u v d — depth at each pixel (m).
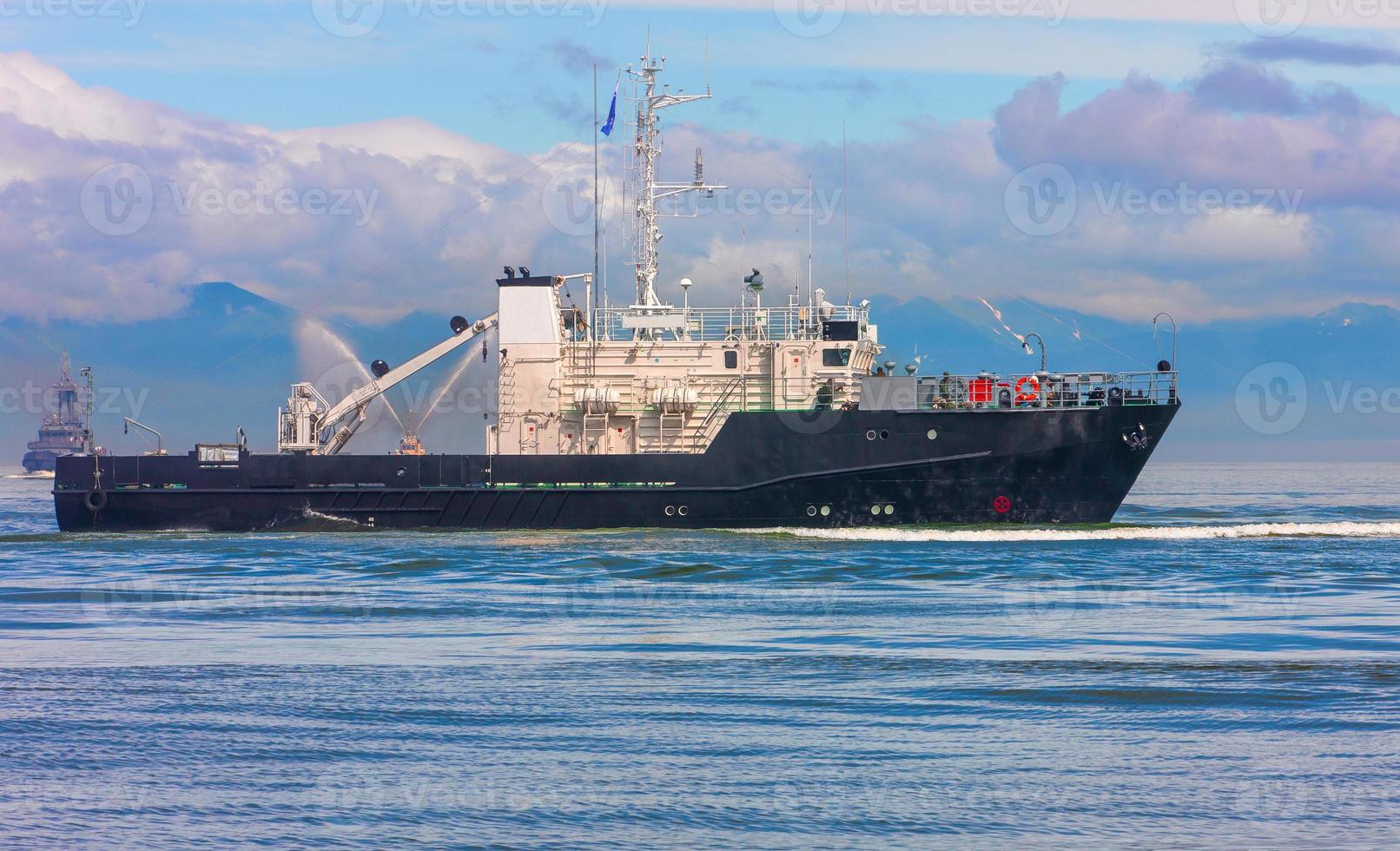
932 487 104.56
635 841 36.38
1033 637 64.56
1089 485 104.94
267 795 40.44
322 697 52.12
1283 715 48.81
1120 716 48.84
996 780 41.38
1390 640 63.47
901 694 52.12
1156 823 37.56
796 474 104.38
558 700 51.44
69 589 83.00
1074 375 104.75
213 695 52.72
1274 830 37.00
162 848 36.16
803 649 61.53
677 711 49.53
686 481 105.50
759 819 38.00
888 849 35.66
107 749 45.16
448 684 54.28
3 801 40.12
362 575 88.31
